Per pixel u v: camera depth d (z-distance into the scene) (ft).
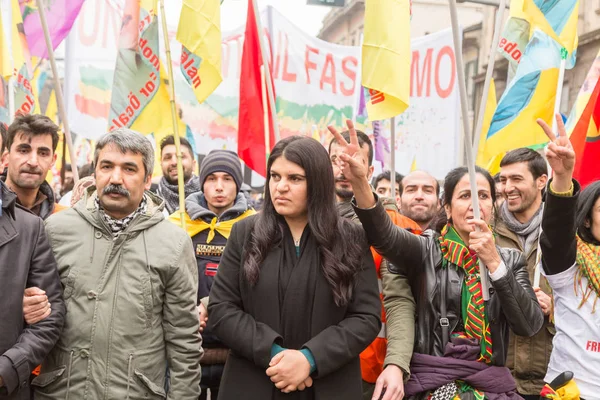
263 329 8.61
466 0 25.50
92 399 8.82
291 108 24.38
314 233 8.81
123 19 14.10
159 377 9.25
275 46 24.27
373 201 9.16
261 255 8.90
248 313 8.97
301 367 8.36
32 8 16.47
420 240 9.83
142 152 9.36
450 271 9.64
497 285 9.04
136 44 14.07
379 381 9.09
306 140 9.02
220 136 24.70
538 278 12.67
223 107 24.71
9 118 14.57
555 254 9.76
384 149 20.40
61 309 8.91
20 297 8.63
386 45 11.14
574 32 13.93
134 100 14.02
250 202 14.64
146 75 14.05
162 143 16.93
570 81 44.11
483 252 9.11
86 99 21.90
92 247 9.21
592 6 42.86
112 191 9.13
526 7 13.30
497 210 14.17
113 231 9.36
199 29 13.26
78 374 8.87
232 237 9.36
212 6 13.33
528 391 12.85
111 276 9.11
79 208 9.47
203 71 13.41
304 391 8.70
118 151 9.21
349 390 8.78
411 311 9.82
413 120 23.65
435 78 23.39
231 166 12.98
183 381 9.21
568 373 9.70
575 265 9.94
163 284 9.24
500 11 12.25
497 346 9.29
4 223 8.79
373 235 9.19
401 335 9.52
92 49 21.98
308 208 8.93
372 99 11.36
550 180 9.34
